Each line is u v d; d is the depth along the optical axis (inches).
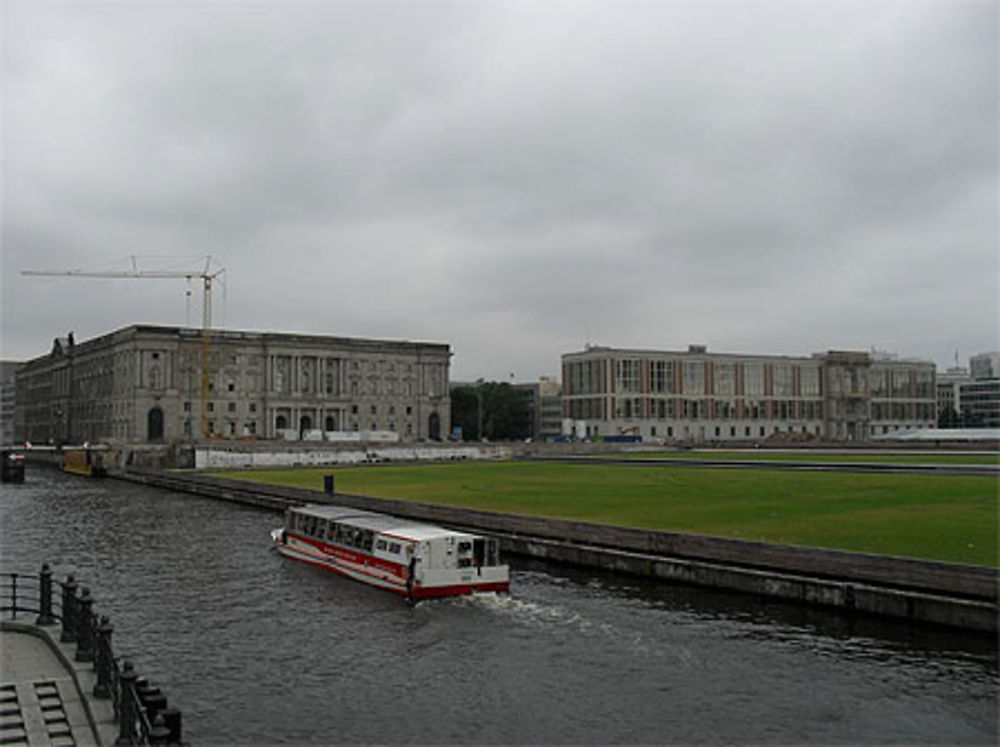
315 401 7573.8
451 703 1059.9
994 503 2241.6
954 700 1035.3
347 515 2009.1
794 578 1461.6
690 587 1625.2
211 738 965.8
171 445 5807.1
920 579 1332.4
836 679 1109.7
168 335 6943.9
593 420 7682.1
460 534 1680.6
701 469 3949.3
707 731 964.0
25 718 850.8
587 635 1331.2
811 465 3966.5
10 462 4931.1
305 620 1469.0
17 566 2015.3
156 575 1884.8
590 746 931.3
